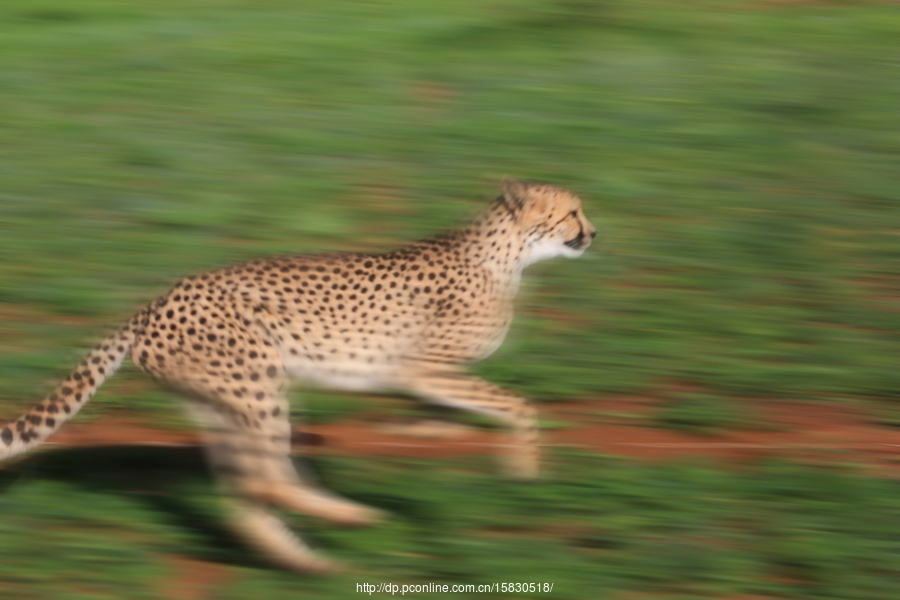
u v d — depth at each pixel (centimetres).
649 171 2111
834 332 1576
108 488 1209
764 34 2828
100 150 2170
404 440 1325
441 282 1251
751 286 1702
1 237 1816
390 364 1227
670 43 2764
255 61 2642
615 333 1559
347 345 1198
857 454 1295
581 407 1395
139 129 2273
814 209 1967
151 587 1051
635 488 1202
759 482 1218
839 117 2358
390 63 2636
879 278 1738
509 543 1112
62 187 2009
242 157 2156
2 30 2811
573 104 2416
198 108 2383
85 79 2522
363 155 2173
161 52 2689
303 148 2198
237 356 1116
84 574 1061
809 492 1202
